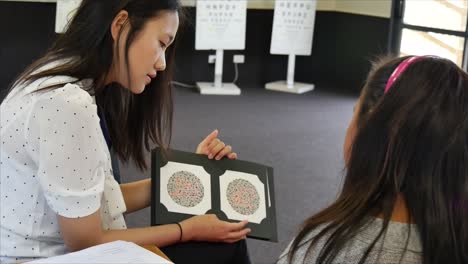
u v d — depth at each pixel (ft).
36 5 19.93
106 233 4.87
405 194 3.20
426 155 3.12
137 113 5.63
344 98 21.54
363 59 22.22
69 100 4.49
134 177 12.48
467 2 18.31
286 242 10.19
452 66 3.25
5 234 4.75
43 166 4.46
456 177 3.13
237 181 5.80
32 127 4.48
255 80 23.63
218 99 20.62
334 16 23.26
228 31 21.25
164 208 5.33
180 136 15.93
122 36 4.74
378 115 3.23
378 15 21.44
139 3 4.69
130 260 4.01
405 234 3.14
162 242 5.10
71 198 4.49
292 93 22.09
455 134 3.10
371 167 3.24
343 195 3.37
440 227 3.11
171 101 5.70
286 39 22.13
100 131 4.74
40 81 4.67
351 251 3.14
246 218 5.53
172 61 5.53
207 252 5.33
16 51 20.06
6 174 4.67
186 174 5.65
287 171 13.66
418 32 20.15
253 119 18.08
